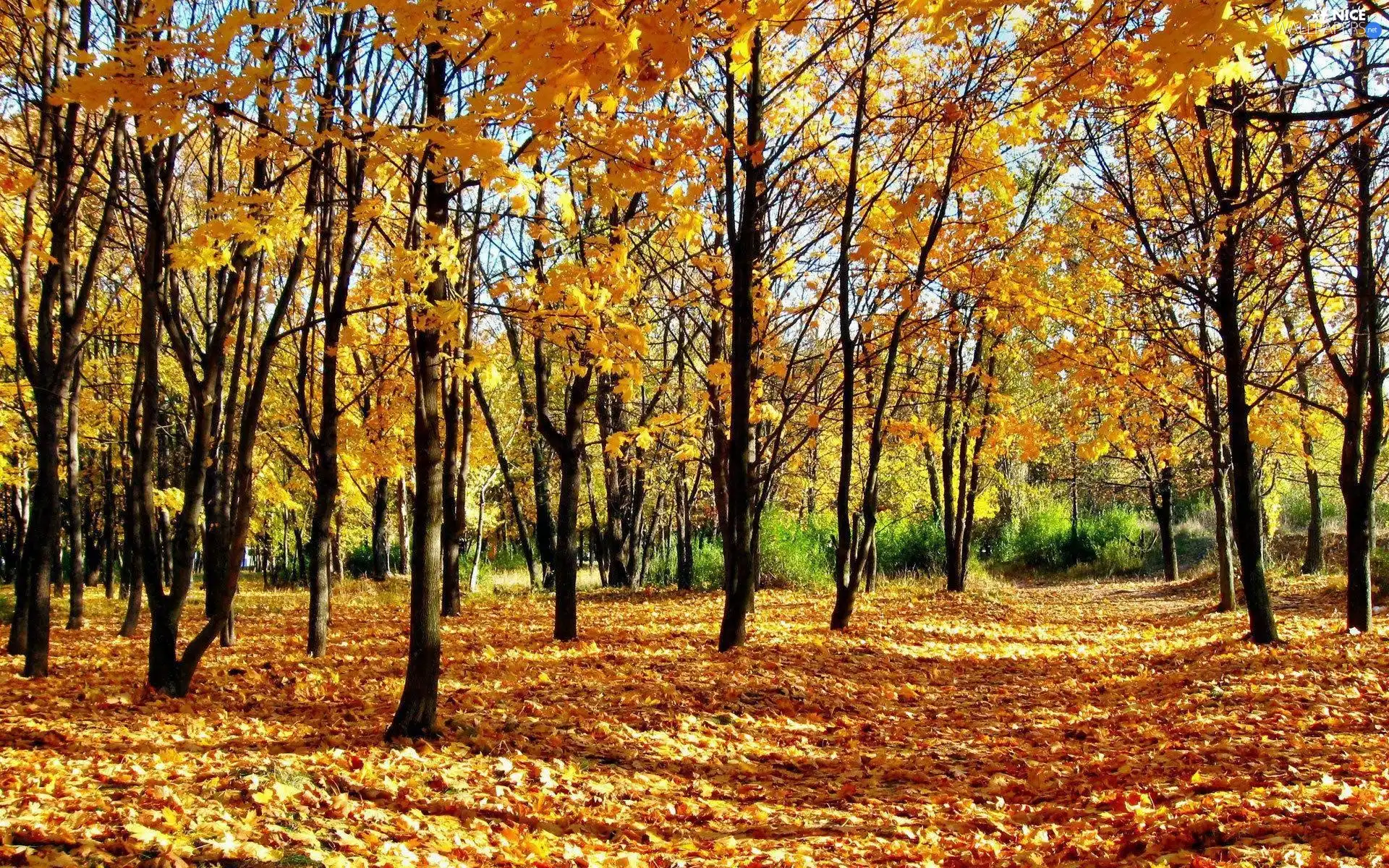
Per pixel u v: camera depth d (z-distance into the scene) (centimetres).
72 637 1300
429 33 421
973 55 899
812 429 1342
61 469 2386
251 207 639
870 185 1246
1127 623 1545
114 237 1287
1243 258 1025
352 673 928
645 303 1308
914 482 2947
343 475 2459
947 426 2002
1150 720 711
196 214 1157
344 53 759
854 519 1359
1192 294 1136
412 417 1599
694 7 322
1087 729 698
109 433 1972
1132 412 1470
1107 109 693
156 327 833
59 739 594
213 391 862
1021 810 495
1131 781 523
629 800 516
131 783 474
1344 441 1076
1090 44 563
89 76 435
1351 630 1063
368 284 1167
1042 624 1521
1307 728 602
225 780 467
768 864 405
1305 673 790
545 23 312
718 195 1239
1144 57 359
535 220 830
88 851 345
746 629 1204
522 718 680
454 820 449
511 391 2405
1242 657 917
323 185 946
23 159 882
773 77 1200
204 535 1680
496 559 3662
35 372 920
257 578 3850
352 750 571
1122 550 3111
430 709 614
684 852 429
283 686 857
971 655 1120
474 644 1152
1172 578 2625
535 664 954
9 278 1238
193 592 2252
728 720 712
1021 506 3466
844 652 1052
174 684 791
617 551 2492
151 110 455
